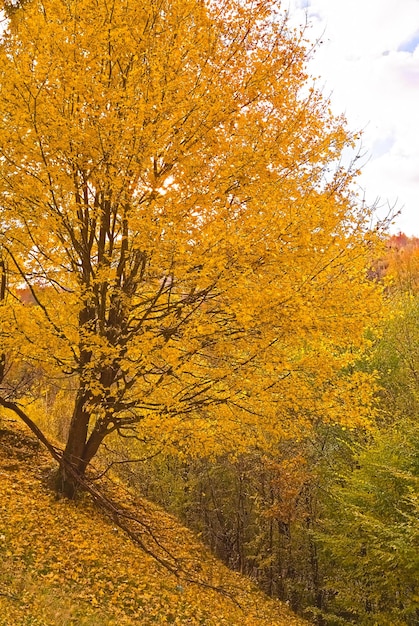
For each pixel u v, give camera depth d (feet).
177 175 23.03
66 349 22.22
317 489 43.39
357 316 22.47
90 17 21.31
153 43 22.24
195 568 32.68
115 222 25.21
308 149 24.18
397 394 49.03
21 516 26.48
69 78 20.48
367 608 36.78
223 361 22.94
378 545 27.61
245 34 24.47
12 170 21.89
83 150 21.47
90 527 28.66
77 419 29.60
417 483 28.50
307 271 22.09
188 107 21.83
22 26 21.54
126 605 22.77
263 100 24.67
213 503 53.98
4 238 20.68
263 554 44.88
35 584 20.59
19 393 16.17
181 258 20.12
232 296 20.72
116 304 25.13
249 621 27.71
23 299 27.35
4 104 21.36
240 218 22.02
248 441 26.25
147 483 50.19
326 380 24.67
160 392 23.85
